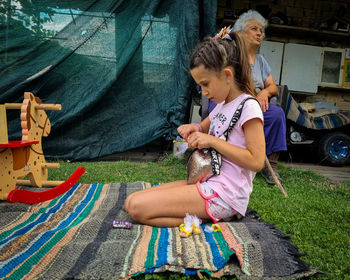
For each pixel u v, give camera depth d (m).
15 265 1.22
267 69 3.29
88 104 3.98
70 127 4.03
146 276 1.20
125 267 1.22
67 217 1.80
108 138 4.13
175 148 3.94
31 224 1.68
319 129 4.27
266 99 2.95
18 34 3.76
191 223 1.53
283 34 5.78
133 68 4.12
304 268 1.29
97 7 3.93
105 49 4.00
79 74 3.99
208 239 1.45
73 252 1.32
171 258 1.26
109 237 1.49
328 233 1.77
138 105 4.19
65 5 3.87
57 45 3.88
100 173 3.20
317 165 4.64
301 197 2.55
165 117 4.15
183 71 4.00
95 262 1.24
